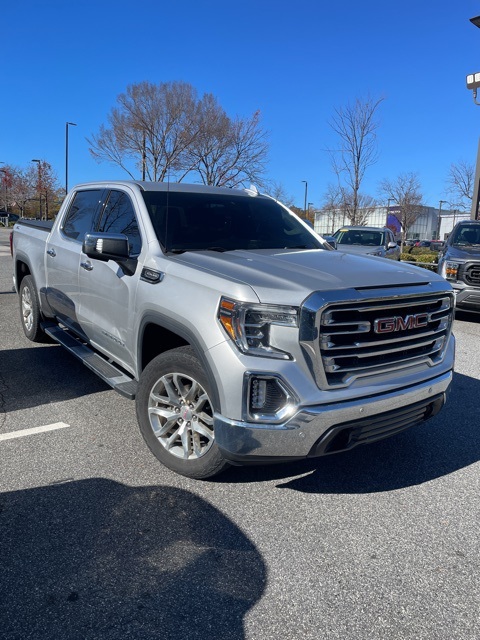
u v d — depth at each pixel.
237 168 23.47
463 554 2.77
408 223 41.28
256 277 2.99
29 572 2.51
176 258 3.46
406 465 3.73
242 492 3.29
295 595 2.43
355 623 2.28
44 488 3.23
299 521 3.01
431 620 2.31
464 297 8.95
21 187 60.00
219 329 2.88
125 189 4.38
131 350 3.81
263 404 2.81
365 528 2.97
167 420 3.38
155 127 21.94
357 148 22.45
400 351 3.18
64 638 2.14
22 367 5.56
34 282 6.02
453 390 5.40
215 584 2.48
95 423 4.20
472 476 3.60
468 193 30.59
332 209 39.47
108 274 4.05
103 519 2.94
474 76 15.48
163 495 3.20
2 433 3.98
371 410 2.95
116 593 2.39
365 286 2.99
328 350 2.83
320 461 3.74
